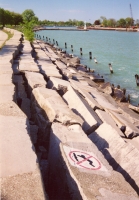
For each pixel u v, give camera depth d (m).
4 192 2.75
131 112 10.49
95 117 6.80
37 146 5.36
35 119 6.43
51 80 9.63
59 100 6.70
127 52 36.41
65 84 9.17
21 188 2.85
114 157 5.10
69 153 4.16
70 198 3.61
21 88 8.92
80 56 31.89
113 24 146.25
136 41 57.28
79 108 7.16
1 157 3.36
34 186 2.91
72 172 3.67
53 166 4.41
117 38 66.75
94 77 16.89
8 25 66.69
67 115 5.62
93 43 50.62
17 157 3.41
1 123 4.33
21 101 7.74
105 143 5.46
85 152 4.31
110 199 3.27
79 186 3.43
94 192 3.32
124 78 19.36
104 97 10.88
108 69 23.05
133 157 4.89
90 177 3.64
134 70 22.73
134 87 16.70
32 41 27.00
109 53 35.00
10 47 15.49
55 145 4.63
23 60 12.80
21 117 4.68
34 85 8.32
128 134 7.07
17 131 4.12
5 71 8.40
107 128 5.76
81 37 68.31
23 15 62.41
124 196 3.41
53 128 5.09
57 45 44.69
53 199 3.93
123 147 5.14
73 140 4.71
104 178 3.69
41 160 4.64
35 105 6.92
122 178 3.81
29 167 3.25
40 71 11.15
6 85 6.79
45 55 17.75
